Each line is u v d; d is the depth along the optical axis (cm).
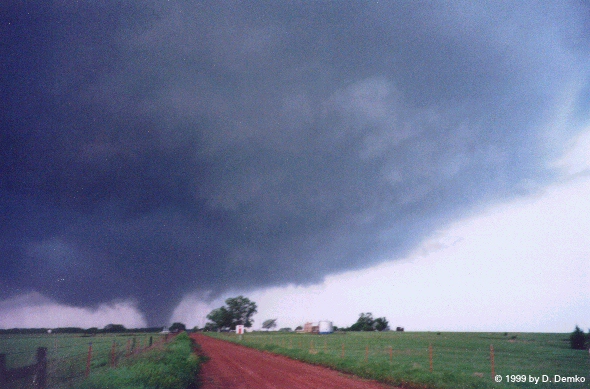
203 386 1706
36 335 7044
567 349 4056
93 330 11419
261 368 2500
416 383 1745
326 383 1828
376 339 7169
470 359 3009
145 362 1711
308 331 12962
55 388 1059
